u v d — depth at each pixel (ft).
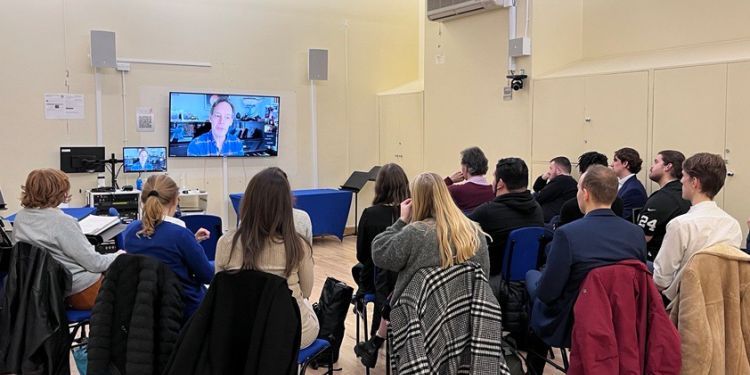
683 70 16.01
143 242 8.99
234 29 25.03
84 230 11.73
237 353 7.27
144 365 8.18
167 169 24.06
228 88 25.04
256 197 7.86
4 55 21.12
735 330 7.68
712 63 15.43
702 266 7.72
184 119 23.94
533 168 20.01
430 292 7.61
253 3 25.34
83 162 22.04
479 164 13.67
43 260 9.53
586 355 7.32
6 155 21.34
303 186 26.99
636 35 18.99
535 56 19.81
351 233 27.99
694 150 15.89
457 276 7.70
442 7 22.53
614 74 17.56
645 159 16.96
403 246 8.00
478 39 21.83
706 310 7.64
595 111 18.08
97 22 22.47
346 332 14.38
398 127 26.94
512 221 10.87
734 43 16.37
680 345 7.44
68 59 22.08
